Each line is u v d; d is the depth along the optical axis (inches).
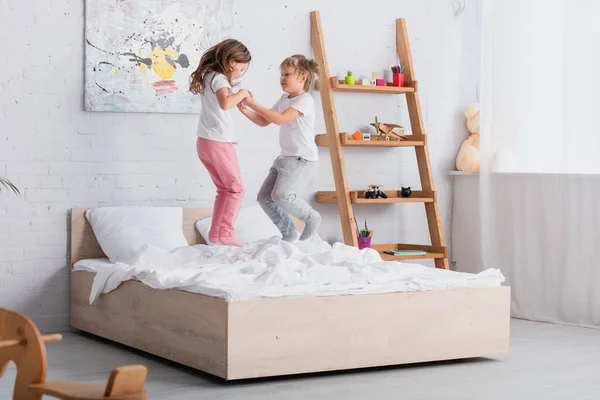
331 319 136.3
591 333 185.6
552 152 201.2
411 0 222.2
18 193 178.4
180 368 143.7
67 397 69.6
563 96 197.9
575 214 196.1
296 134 168.4
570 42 196.1
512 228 209.8
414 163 223.6
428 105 225.6
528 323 200.1
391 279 146.2
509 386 133.5
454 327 148.6
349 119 215.0
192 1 192.2
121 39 185.5
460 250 229.5
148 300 150.3
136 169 189.3
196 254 163.0
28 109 178.7
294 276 139.5
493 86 212.7
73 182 183.5
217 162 169.6
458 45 229.1
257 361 130.0
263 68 202.4
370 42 216.8
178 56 191.0
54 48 180.5
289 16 205.5
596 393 129.6
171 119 192.4
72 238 182.2
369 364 140.0
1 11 175.6
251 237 185.5
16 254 178.9
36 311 181.2
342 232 211.3
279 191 168.4
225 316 127.4
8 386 129.6
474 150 223.9
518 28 207.0
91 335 178.7
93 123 184.7
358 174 216.2
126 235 176.6
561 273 199.3
